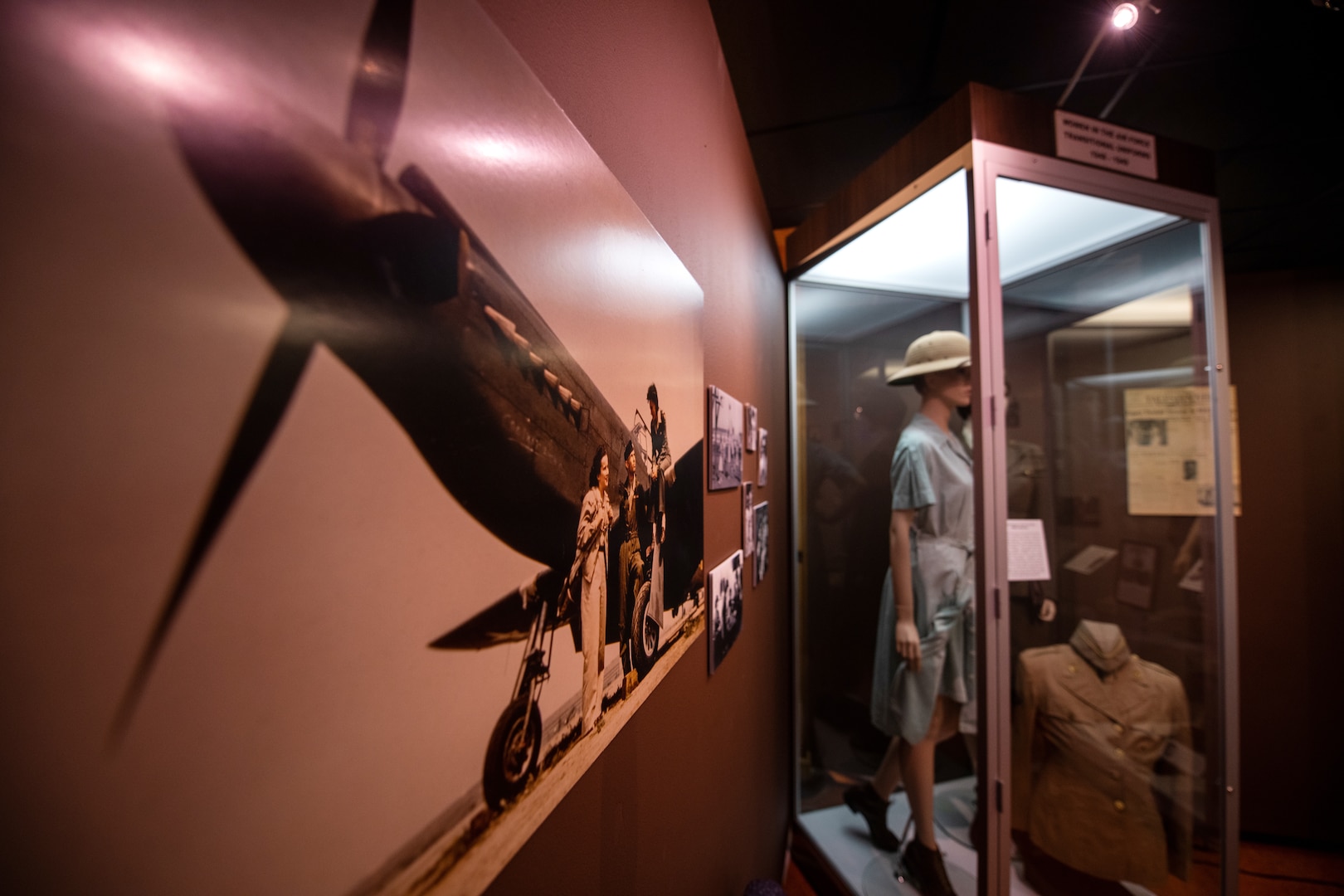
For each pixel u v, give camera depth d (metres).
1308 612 2.11
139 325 0.15
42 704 0.13
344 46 0.22
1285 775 2.10
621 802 0.54
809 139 1.59
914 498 1.51
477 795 0.30
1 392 0.12
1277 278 2.20
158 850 0.15
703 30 0.92
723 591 0.97
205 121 0.16
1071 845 1.36
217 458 0.17
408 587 0.25
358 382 0.22
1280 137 1.51
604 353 0.47
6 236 0.12
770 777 1.50
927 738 1.54
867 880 1.56
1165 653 1.50
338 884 0.21
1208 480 1.38
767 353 1.62
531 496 0.35
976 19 1.16
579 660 0.43
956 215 1.36
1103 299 1.61
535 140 0.36
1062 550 1.64
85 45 0.14
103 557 0.14
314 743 0.20
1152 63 1.27
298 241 0.19
